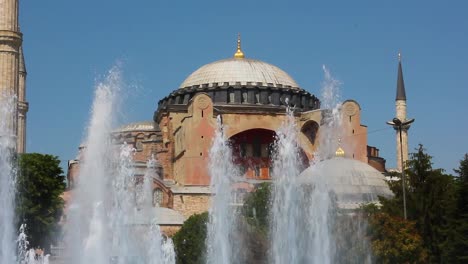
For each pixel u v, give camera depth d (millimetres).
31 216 69188
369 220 64250
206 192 100688
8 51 80312
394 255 61062
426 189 66438
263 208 82250
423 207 65625
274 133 114500
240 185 104625
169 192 101562
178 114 114625
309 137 113938
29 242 69875
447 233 62125
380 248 61344
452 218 62031
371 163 113312
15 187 69000
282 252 69438
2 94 79250
